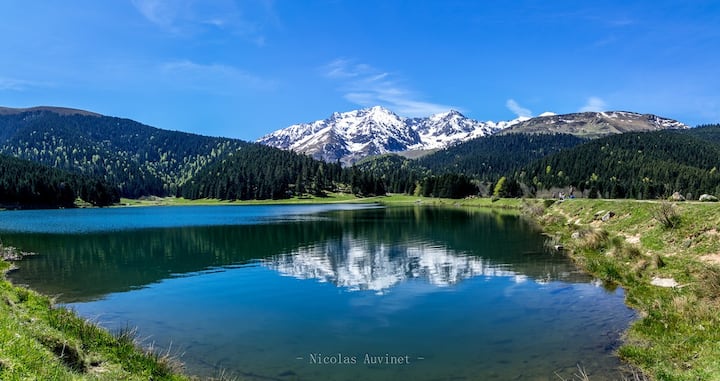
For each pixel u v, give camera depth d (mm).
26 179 161875
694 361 14016
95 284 29641
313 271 32938
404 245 45969
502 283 27484
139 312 22766
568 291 25047
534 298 23797
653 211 34812
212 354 16625
